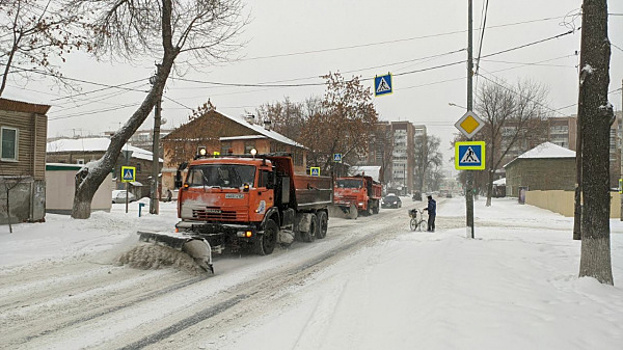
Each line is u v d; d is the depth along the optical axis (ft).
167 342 15.64
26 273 26.73
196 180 35.86
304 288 24.17
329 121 108.58
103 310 19.44
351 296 20.83
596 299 17.83
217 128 103.45
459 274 21.89
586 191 21.09
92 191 48.49
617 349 12.26
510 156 285.84
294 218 42.96
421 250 31.60
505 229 56.34
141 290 23.21
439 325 14.26
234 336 16.22
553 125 317.42
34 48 44.39
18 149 47.09
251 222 34.47
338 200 82.99
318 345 14.55
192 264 28.37
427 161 312.91
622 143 75.36
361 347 13.91
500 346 12.36
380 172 214.07
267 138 137.49
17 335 16.08
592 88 20.84
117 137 48.83
